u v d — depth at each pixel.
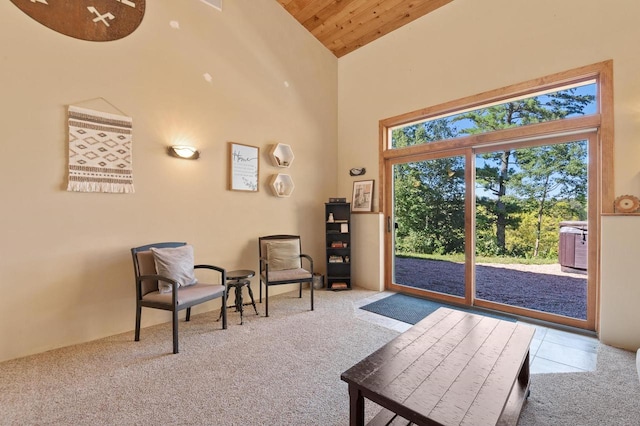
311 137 4.68
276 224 4.22
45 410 1.75
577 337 2.75
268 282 3.34
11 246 2.38
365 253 4.53
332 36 4.68
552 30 2.97
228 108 3.72
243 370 2.20
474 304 3.66
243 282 3.30
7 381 2.06
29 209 2.45
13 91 2.38
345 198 4.75
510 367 1.44
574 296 2.99
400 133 4.41
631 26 2.58
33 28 2.47
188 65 3.37
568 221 3.03
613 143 2.64
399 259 4.36
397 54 4.24
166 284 2.73
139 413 1.73
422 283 4.11
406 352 1.59
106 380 2.07
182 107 3.32
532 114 3.29
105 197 2.82
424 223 4.09
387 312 3.46
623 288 2.50
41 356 2.41
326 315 3.36
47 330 2.53
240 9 3.84
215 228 3.59
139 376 2.12
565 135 3.03
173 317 2.48
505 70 3.26
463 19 3.58
